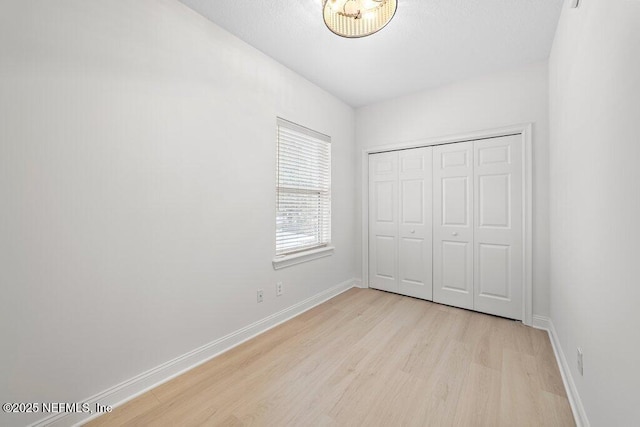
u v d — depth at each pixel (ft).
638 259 2.58
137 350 5.19
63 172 4.30
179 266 5.84
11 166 3.86
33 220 4.04
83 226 4.51
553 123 7.06
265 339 7.34
